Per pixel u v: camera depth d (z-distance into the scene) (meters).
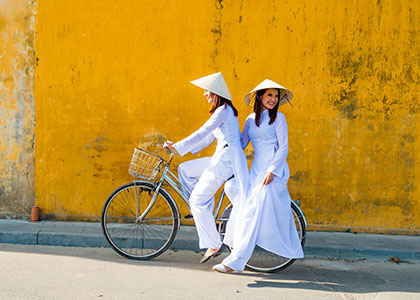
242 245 4.57
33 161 6.45
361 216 6.42
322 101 6.34
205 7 6.29
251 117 4.90
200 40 6.32
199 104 6.37
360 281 4.76
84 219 6.45
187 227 6.29
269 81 4.71
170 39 6.32
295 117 6.37
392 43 6.27
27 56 6.38
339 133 6.36
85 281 4.36
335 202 6.41
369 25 6.26
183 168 5.03
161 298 4.01
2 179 6.47
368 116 6.34
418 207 6.39
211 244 4.80
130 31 6.32
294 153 6.39
